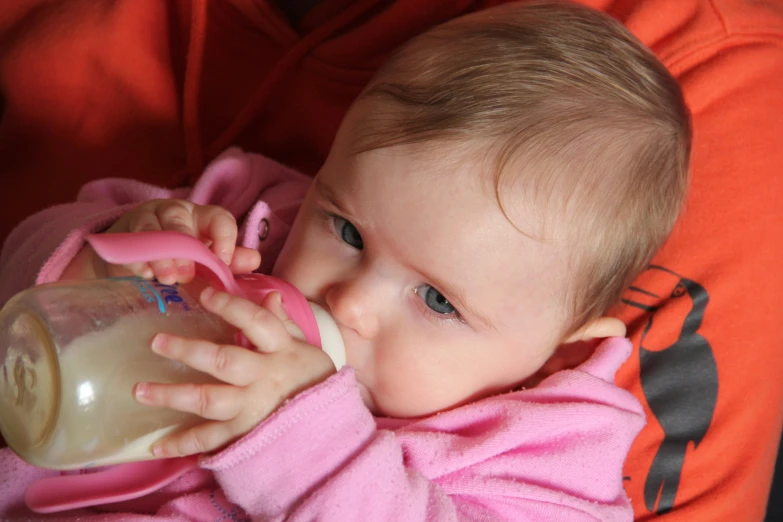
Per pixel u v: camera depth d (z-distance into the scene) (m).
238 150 1.23
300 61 1.34
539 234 0.86
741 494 1.11
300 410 0.74
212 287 0.74
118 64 1.36
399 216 0.86
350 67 1.31
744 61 1.18
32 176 1.37
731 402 1.11
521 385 1.06
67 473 0.87
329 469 0.76
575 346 1.10
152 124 1.38
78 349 0.65
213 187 1.16
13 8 1.40
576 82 0.90
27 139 1.38
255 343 0.74
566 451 0.97
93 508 0.89
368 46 1.29
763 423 1.13
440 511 0.83
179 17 1.37
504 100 0.87
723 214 1.14
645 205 0.94
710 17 1.19
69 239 0.92
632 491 1.09
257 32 1.36
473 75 0.88
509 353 0.95
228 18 1.36
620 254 0.94
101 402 0.65
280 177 1.28
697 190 1.15
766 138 1.16
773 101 1.18
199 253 0.70
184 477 0.88
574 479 0.96
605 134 0.88
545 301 0.92
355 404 0.79
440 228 0.85
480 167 0.84
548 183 0.85
